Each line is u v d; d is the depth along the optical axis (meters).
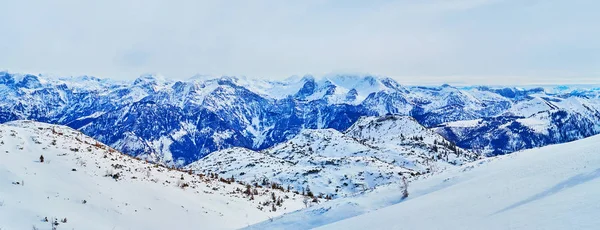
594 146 24.53
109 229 26.17
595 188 12.73
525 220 11.29
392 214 21.36
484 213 14.55
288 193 64.88
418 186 30.47
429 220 16.19
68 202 27.88
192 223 31.67
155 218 30.44
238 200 43.38
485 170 28.62
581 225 9.07
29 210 24.91
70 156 36.78
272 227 29.64
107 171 36.28
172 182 41.50
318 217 29.41
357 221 22.84
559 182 16.58
